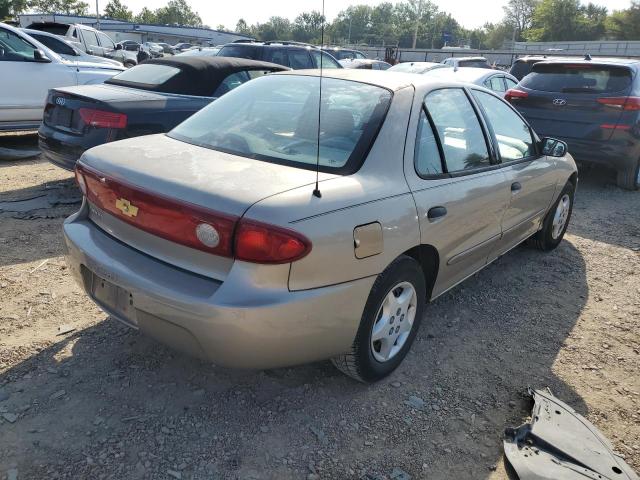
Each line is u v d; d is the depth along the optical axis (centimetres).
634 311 401
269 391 279
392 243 258
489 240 364
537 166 418
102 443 237
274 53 994
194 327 220
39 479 216
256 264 214
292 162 260
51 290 363
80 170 280
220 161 260
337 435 253
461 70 1020
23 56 762
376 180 260
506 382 304
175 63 590
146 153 271
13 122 759
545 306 401
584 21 8869
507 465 239
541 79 768
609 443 255
